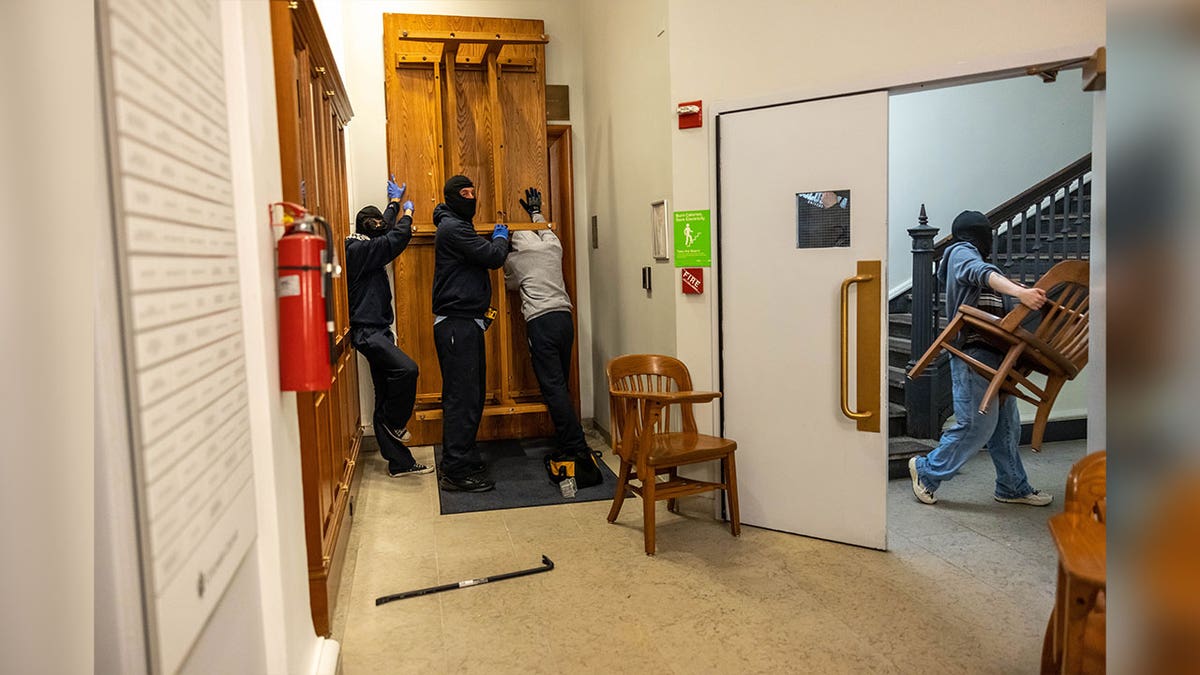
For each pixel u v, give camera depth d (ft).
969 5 9.57
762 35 10.79
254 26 5.68
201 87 4.34
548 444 16.57
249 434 5.15
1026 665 7.42
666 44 11.62
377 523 11.91
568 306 14.33
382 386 14.28
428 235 15.81
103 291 3.09
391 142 15.57
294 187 6.71
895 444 14.83
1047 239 16.08
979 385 11.66
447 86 15.69
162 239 3.61
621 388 11.70
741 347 11.29
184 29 4.06
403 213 14.71
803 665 7.50
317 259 5.87
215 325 4.43
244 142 5.29
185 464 3.79
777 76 10.74
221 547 4.32
